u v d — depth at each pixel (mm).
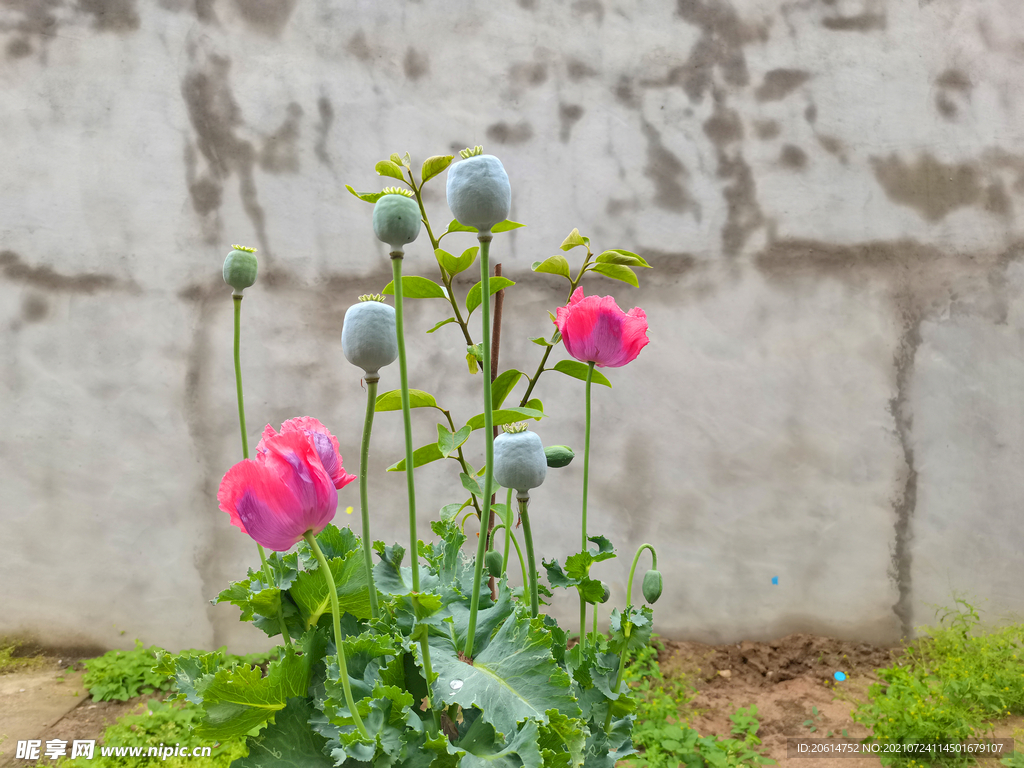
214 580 3711
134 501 3723
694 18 3725
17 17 3703
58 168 3721
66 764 2758
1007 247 3742
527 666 857
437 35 3723
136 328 3719
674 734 2939
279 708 864
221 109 3693
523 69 3732
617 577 3771
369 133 3721
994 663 3326
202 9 3684
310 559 959
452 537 1070
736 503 3775
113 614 3736
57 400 3730
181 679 886
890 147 3744
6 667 3613
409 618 908
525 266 3723
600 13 3727
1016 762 2834
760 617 3789
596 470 3766
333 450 843
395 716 802
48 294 3730
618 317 1104
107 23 3695
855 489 3760
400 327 822
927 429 3748
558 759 820
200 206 3703
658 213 3752
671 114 3740
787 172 3750
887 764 2861
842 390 3760
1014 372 3740
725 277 3756
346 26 3707
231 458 3719
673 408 3768
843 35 3736
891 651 3711
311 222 3709
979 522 3742
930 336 3746
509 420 1239
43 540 3738
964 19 3740
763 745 3023
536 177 3742
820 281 3752
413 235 808
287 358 3717
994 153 3746
